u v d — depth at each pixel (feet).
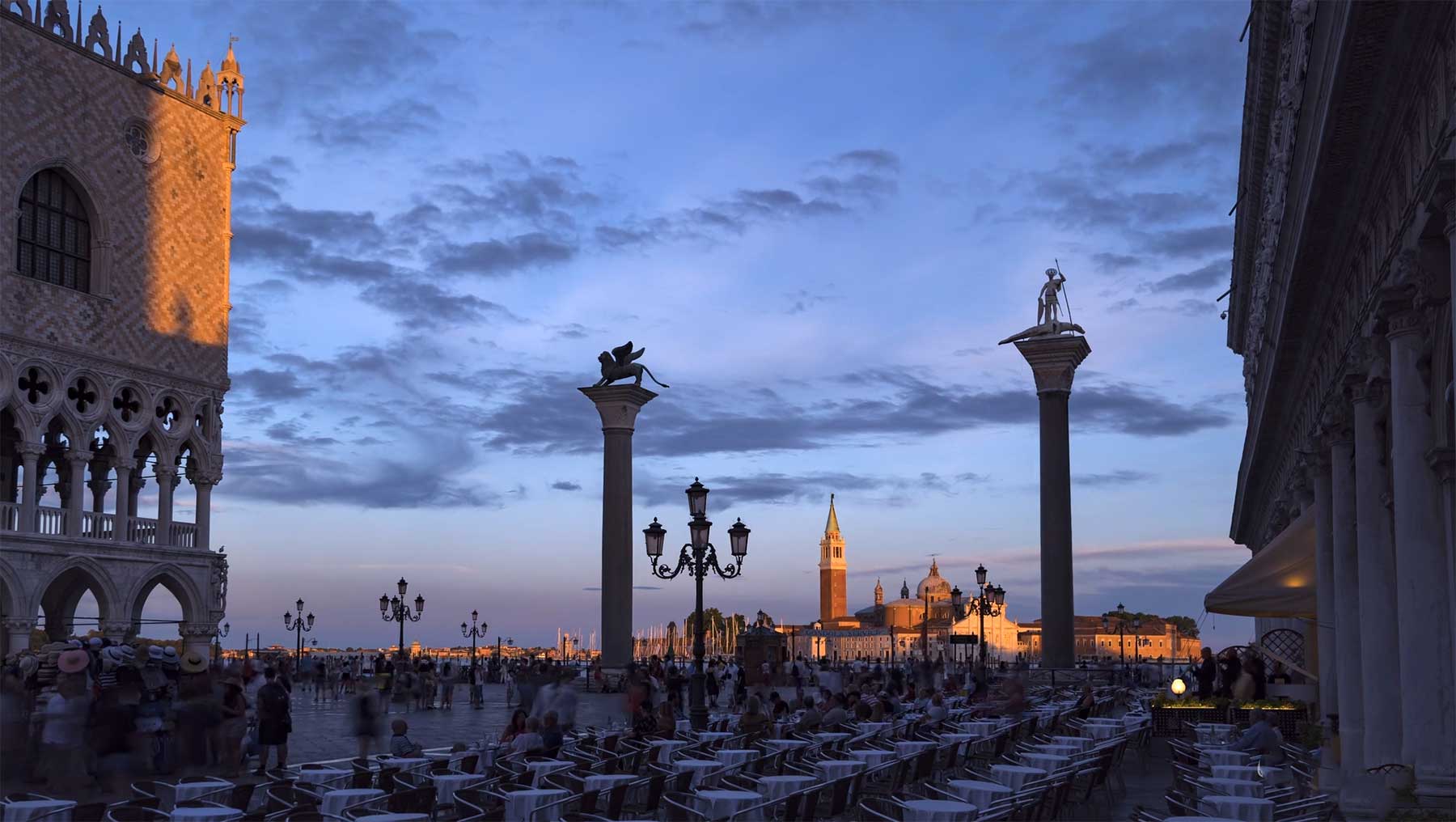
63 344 189.57
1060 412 194.29
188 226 213.87
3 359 180.55
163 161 209.67
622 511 218.18
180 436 209.87
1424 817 59.16
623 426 219.20
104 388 196.24
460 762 81.56
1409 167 56.95
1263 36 108.58
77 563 188.65
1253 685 127.13
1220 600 108.17
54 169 192.85
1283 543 107.55
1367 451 74.33
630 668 189.16
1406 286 58.39
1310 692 129.08
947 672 324.39
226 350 220.43
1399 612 62.18
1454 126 47.39
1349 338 77.61
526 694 150.30
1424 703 61.46
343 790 69.77
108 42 201.57
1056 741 96.12
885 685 192.85
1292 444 129.08
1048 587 190.08
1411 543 60.80
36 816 57.62
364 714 109.19
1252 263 167.94
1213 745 86.17
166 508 207.51
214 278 218.79
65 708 94.02
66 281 194.49
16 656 114.93
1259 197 144.77
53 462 207.31
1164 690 131.54
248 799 67.87
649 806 72.74
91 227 197.98
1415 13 49.73
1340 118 58.44
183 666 113.29
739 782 70.49
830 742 97.86
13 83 184.65
